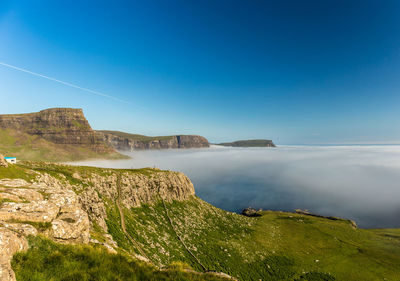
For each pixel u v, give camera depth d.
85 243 24.02
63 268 15.02
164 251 103.06
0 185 28.25
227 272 112.81
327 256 161.12
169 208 168.12
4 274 11.76
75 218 25.09
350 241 199.00
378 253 169.38
